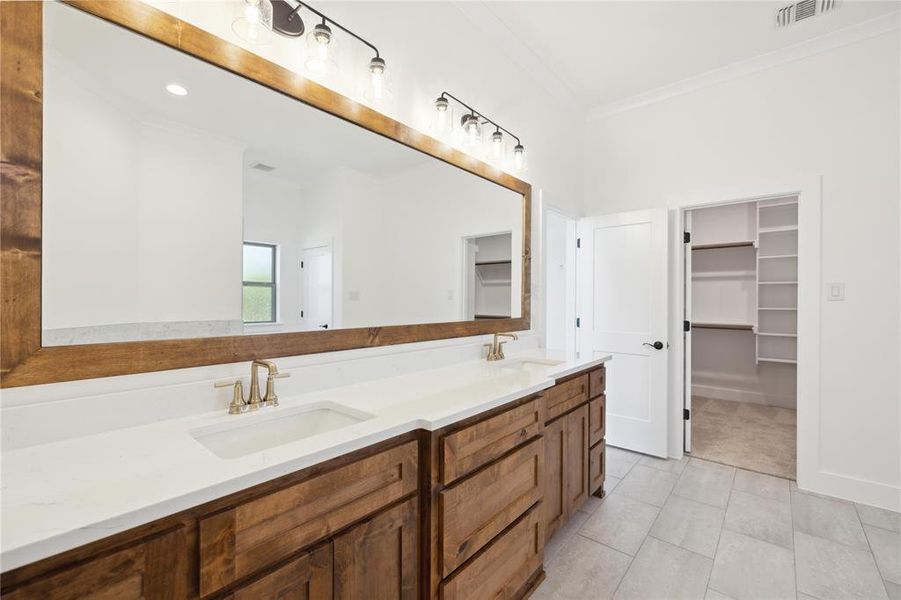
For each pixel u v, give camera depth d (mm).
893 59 2309
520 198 2613
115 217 1059
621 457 3018
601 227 3293
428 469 1176
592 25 2367
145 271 1115
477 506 1315
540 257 2824
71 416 969
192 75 1196
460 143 2170
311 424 1354
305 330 1490
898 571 1737
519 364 2336
